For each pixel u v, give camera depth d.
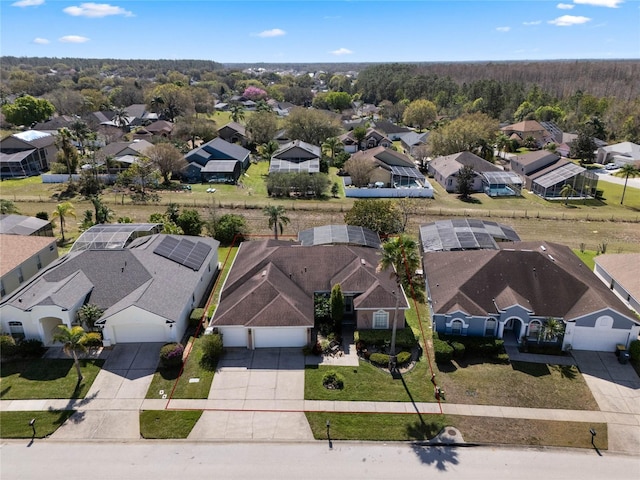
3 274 38.97
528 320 34.41
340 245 44.38
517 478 24.25
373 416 28.20
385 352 33.81
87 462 24.86
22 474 24.08
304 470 24.53
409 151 113.75
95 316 33.91
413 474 24.39
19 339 33.78
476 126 98.12
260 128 114.25
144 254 39.78
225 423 27.50
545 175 81.56
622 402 29.56
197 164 85.56
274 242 45.56
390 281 39.03
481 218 66.38
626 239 59.25
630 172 76.88
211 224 55.25
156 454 25.44
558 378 31.61
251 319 33.62
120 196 72.69
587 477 24.36
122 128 130.75
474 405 29.20
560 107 159.25
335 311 35.75
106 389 30.02
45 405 28.66
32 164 88.06
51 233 54.47
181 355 32.22
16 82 193.12
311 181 74.88
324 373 31.73
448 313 34.66
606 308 33.16
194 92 170.12
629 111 131.38
